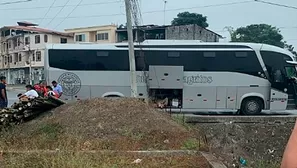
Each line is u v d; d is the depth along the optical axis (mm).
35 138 8250
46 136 8336
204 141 8836
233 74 16391
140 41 16641
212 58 16500
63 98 16453
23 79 53938
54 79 16469
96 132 8430
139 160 6746
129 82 16516
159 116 9211
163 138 8227
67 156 6438
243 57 16469
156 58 16562
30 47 51906
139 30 16547
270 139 11609
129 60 15109
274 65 16406
